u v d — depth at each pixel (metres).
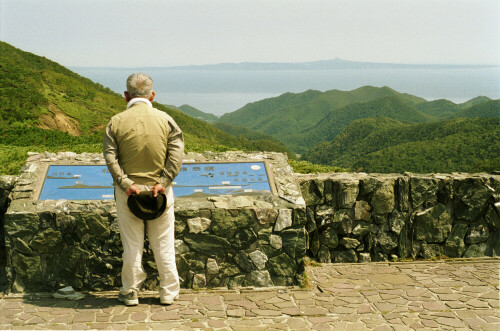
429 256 5.33
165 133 3.70
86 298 4.09
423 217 5.28
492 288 4.33
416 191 5.25
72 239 4.25
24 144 15.07
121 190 3.73
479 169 76.25
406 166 109.38
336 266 5.10
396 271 4.89
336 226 5.23
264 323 3.56
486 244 5.40
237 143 131.12
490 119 125.56
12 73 51.19
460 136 116.12
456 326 3.50
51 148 8.86
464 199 5.30
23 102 42.69
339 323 3.56
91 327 3.44
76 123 47.31
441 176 5.37
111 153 3.63
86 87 62.81
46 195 4.41
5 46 84.12
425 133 147.38
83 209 4.25
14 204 4.25
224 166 5.00
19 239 4.18
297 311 3.80
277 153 5.57
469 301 4.00
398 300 4.05
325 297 4.14
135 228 3.81
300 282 4.43
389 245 5.29
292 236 4.40
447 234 5.34
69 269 4.27
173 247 3.98
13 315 3.66
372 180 5.19
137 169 3.68
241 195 4.58
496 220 5.36
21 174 4.64
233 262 4.41
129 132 3.63
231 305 3.94
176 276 3.97
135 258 3.82
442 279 4.61
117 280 4.33
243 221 4.36
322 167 7.87
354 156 187.62
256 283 4.41
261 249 4.40
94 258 4.28
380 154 123.25
